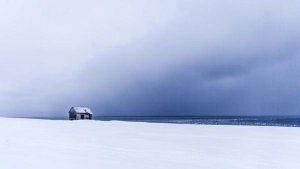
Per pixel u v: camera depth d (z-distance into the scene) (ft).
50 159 46.09
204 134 101.55
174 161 46.85
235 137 89.97
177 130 122.83
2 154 50.26
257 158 51.01
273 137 90.43
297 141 78.89
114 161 45.65
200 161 47.37
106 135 93.97
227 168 42.27
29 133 96.07
